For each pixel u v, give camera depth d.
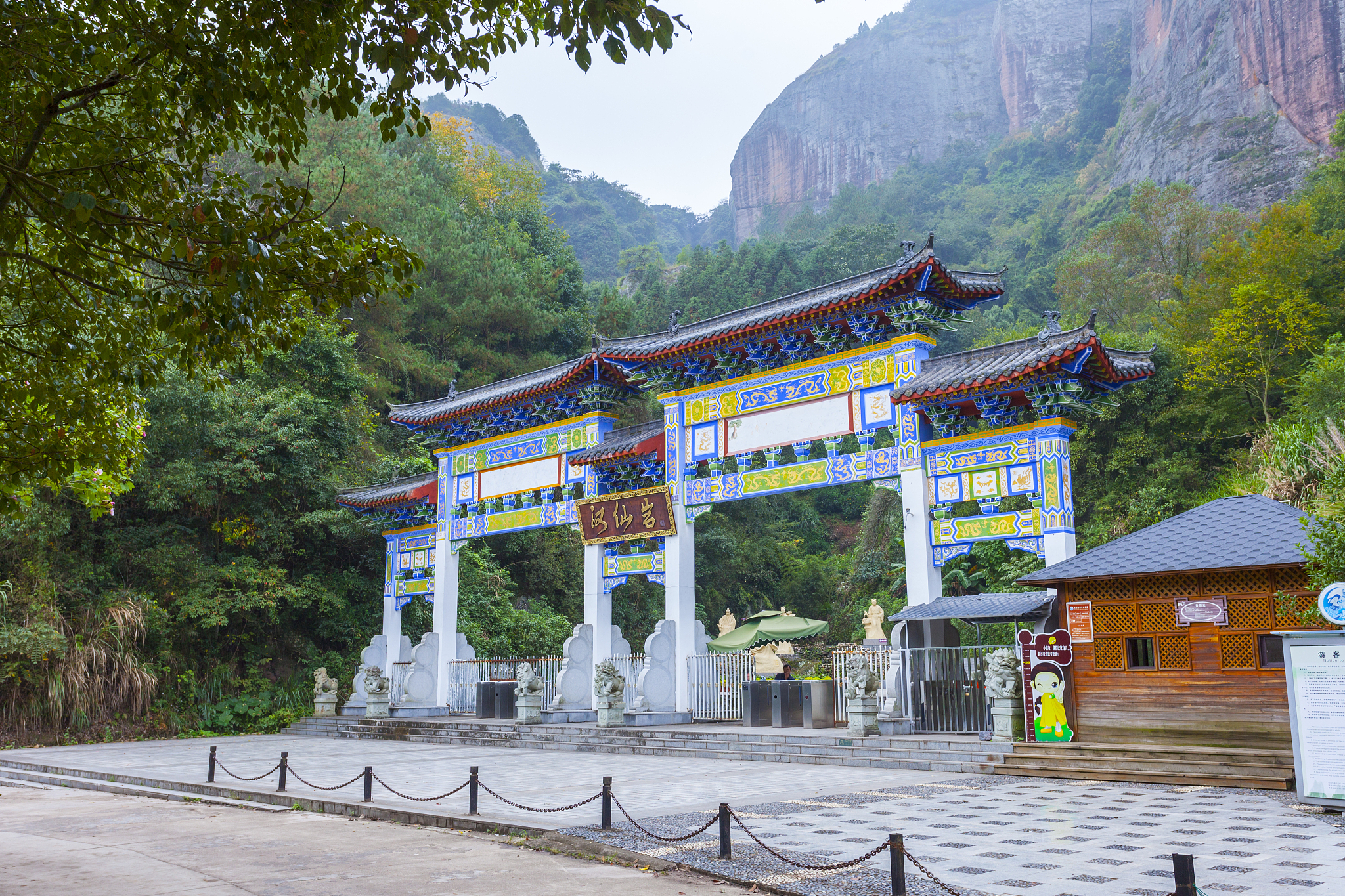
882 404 20.31
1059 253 100.75
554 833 10.99
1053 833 10.39
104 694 26.52
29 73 7.98
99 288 8.66
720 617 58.62
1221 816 11.23
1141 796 12.80
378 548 34.47
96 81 8.80
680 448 23.94
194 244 8.02
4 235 8.41
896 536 52.47
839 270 100.88
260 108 8.54
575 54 7.48
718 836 10.58
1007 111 173.75
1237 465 35.69
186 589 29.30
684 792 14.23
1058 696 15.91
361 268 9.21
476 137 168.75
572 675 25.36
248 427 30.84
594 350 25.12
